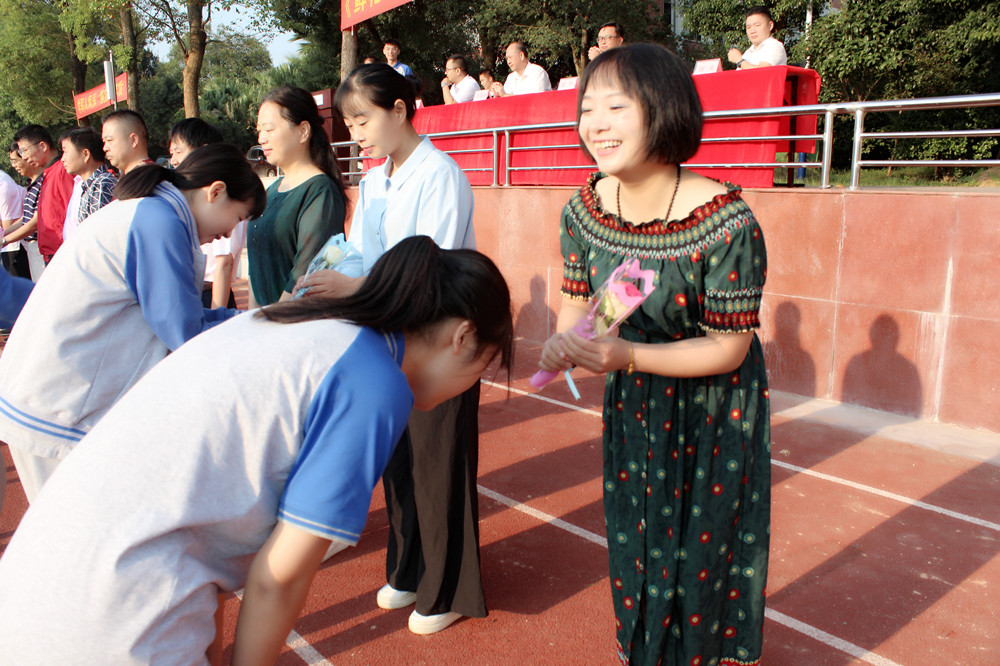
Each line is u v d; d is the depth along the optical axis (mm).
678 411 1797
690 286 1696
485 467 4203
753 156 5602
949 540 3307
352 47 11242
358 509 1199
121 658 1137
